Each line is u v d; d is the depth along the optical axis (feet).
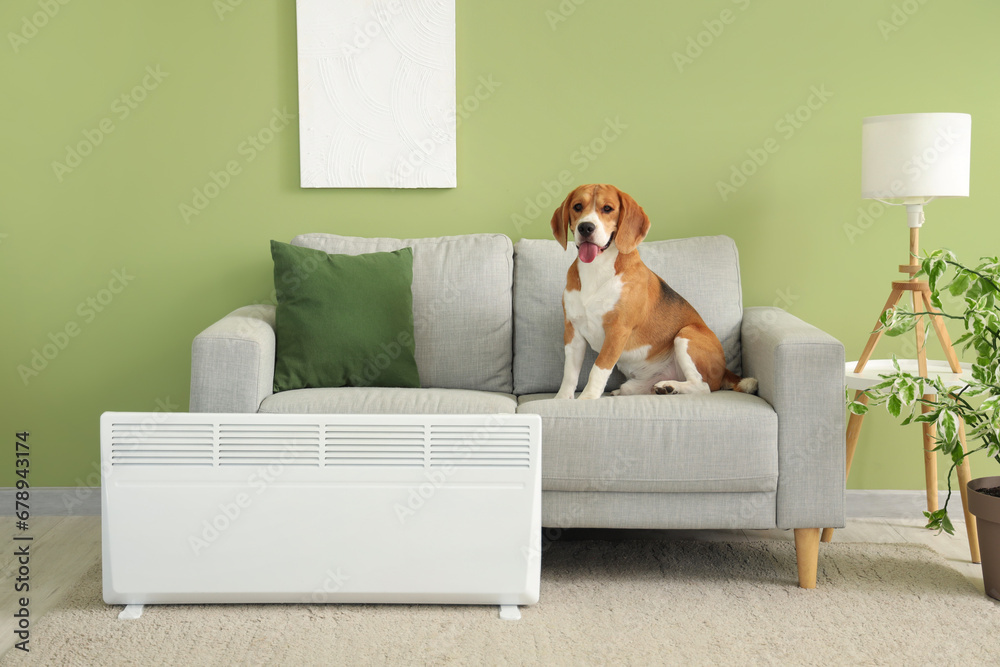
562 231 7.41
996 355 6.42
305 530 5.90
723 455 6.25
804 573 6.55
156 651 5.38
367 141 8.63
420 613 5.98
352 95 8.56
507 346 8.04
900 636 5.68
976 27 8.45
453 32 8.51
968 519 7.23
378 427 5.86
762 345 6.92
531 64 8.61
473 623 5.83
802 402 6.32
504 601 6.01
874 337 7.47
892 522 8.46
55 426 8.80
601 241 7.04
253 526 5.90
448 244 8.23
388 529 5.91
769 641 5.59
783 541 7.73
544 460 6.28
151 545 5.90
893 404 6.38
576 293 7.41
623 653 5.40
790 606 6.19
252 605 6.10
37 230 8.63
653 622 5.89
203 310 8.81
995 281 6.34
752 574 6.86
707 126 8.66
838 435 6.32
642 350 7.52
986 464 8.61
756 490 6.36
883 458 8.69
